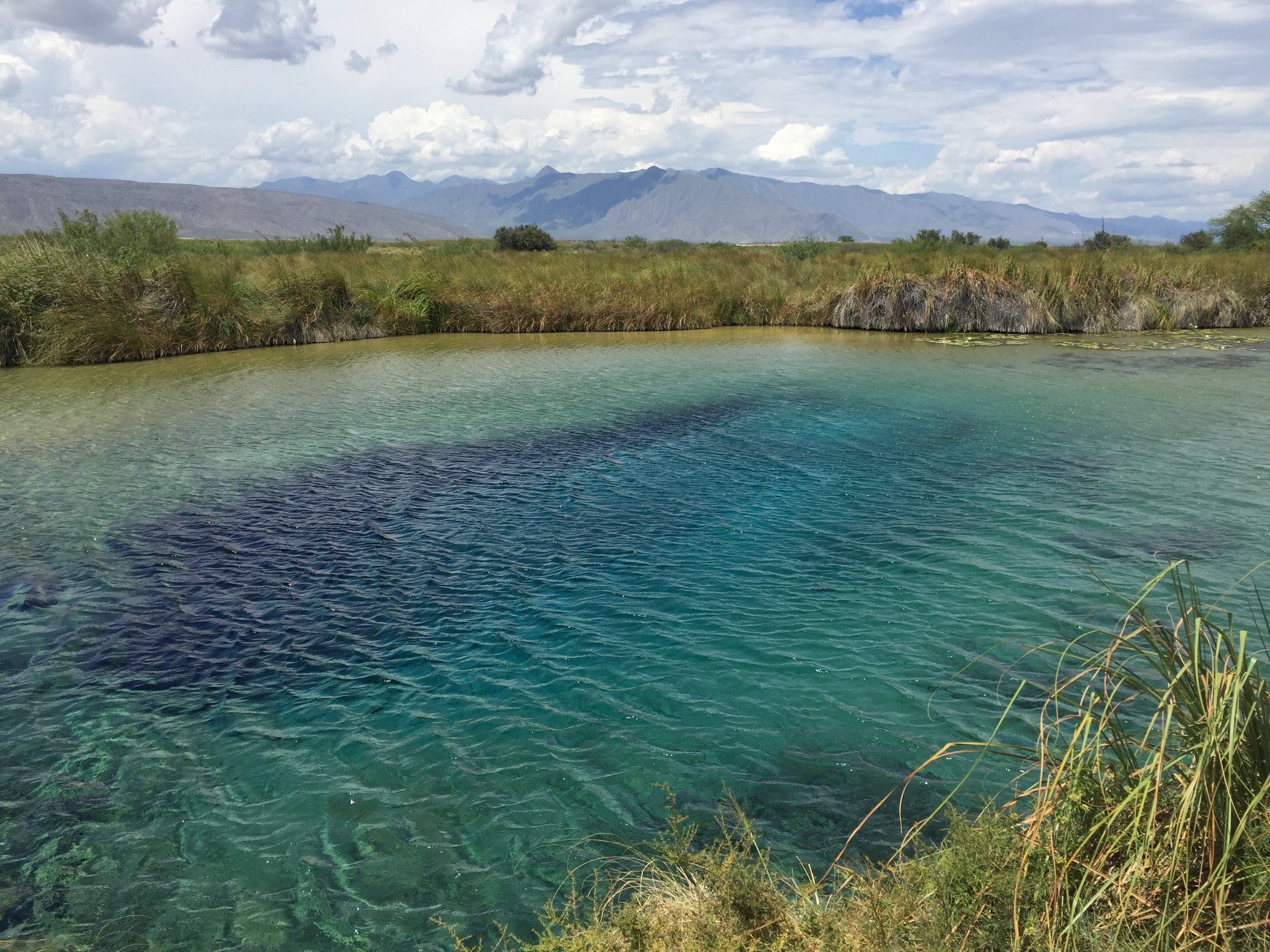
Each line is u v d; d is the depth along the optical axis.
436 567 7.01
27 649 5.67
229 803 4.05
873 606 6.07
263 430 11.85
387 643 5.71
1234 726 2.37
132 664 5.46
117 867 3.62
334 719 4.79
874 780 4.11
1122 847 2.63
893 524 7.79
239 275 22.80
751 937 2.75
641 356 18.62
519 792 4.09
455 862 3.61
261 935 3.22
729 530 7.76
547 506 8.50
